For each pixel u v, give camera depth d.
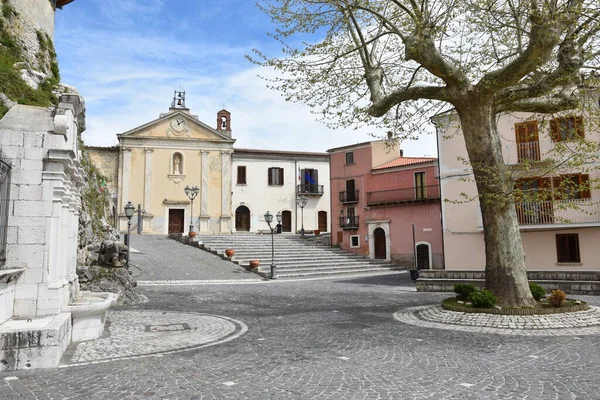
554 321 8.59
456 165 23.72
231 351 6.80
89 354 6.54
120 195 39.22
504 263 9.69
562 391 4.84
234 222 42.06
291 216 43.38
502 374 5.49
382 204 33.16
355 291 16.45
